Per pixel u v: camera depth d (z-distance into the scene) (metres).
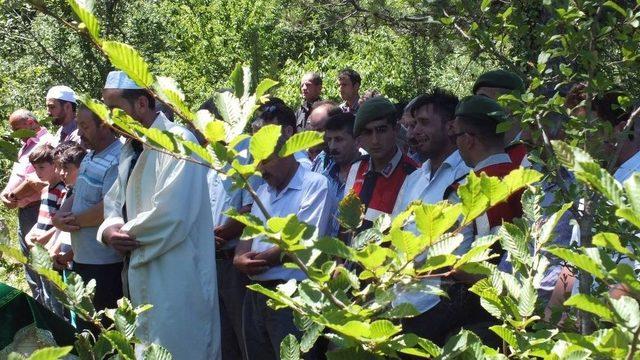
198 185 4.28
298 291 2.14
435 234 1.88
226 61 16.33
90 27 1.72
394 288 2.02
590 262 1.61
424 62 9.10
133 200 4.32
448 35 4.30
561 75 3.73
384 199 4.34
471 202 1.87
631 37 3.50
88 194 5.02
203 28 16.45
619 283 1.73
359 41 14.52
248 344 4.69
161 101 1.83
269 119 4.79
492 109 3.69
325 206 4.52
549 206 2.85
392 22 7.69
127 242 4.23
